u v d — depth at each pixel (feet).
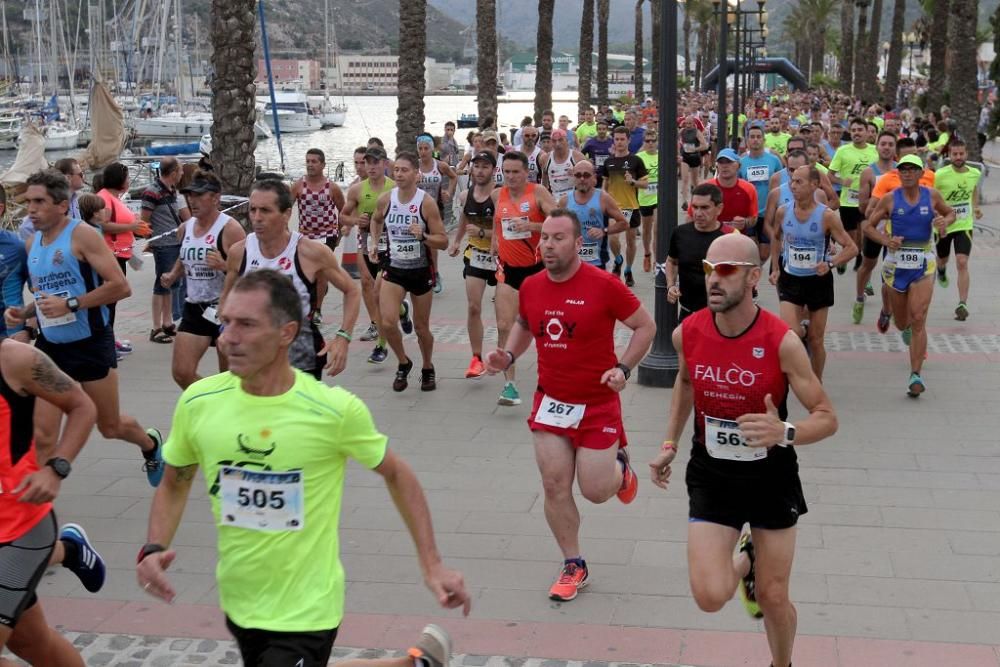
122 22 242.17
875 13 230.68
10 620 16.12
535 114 137.59
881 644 20.33
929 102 139.44
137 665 20.13
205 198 29.43
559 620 21.58
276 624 13.82
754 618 20.01
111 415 27.35
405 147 84.43
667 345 39.81
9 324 26.78
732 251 17.01
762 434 16.44
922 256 37.29
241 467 13.84
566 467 22.35
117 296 26.30
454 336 48.65
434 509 27.94
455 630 21.22
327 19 279.69
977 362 42.32
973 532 25.84
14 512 16.28
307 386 14.05
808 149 60.03
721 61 75.31
